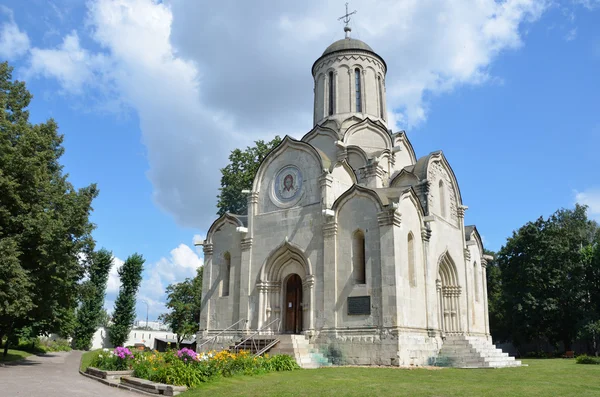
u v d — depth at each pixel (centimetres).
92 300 8138
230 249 3603
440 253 3425
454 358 2783
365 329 2723
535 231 5481
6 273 2566
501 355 3212
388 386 1730
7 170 2781
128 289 8419
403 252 2827
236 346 2880
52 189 3073
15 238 2752
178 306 6128
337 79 4162
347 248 2919
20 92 3481
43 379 2162
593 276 5291
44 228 2792
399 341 2586
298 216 3212
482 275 4088
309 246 3098
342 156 3712
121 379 2023
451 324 3497
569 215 6419
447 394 1552
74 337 8031
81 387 1886
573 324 5162
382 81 4309
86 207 3316
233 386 1788
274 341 2819
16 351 4800
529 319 5278
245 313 3288
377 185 3459
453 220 3747
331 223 3002
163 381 1848
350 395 1536
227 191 5047
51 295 3128
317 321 2931
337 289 2897
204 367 1958
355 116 3984
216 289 3606
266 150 5150
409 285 2839
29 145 2925
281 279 3294
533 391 1653
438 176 3662
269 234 3341
